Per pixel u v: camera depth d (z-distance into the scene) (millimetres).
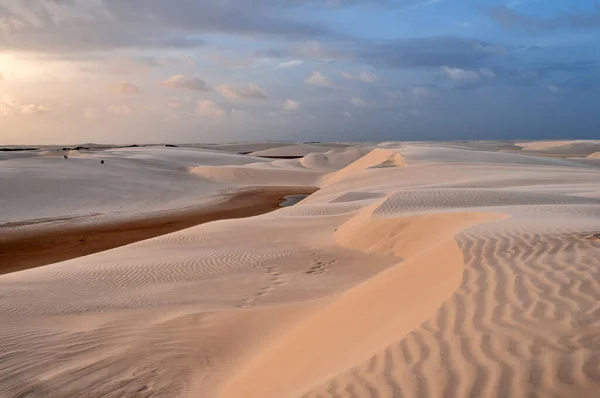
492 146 133500
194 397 5336
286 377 5062
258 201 46156
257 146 199875
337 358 5000
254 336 7410
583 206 13656
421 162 46344
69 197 41875
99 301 10203
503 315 4562
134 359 6562
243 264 13703
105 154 87562
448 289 5730
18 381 5844
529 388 3328
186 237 18766
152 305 9828
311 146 162125
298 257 14531
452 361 3863
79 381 5859
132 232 30125
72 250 25250
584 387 3244
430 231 13750
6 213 35625
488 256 6699
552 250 6668
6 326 7996
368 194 29234
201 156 96438
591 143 115500
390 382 3758
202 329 7742
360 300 7250
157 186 51406
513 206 14523
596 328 4004
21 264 22438
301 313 8125
